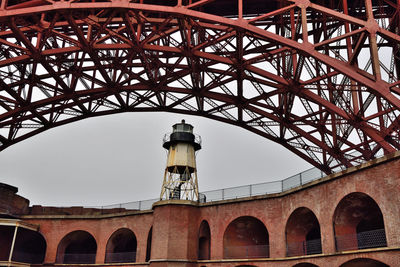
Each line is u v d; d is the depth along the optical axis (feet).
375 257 66.85
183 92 119.14
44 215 129.70
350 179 74.64
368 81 77.41
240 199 100.37
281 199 93.76
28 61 111.34
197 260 103.96
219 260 99.04
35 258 141.28
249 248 102.47
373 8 115.65
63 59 115.34
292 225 91.56
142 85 119.34
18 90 120.78
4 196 131.95
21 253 134.72
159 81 121.29
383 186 67.56
